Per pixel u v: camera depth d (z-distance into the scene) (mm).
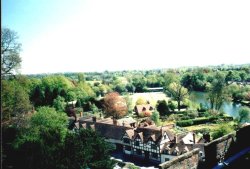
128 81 198750
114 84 183375
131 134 65000
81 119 83312
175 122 91188
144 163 58438
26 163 31188
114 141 68250
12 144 32906
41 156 31516
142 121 89000
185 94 114875
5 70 35594
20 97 37844
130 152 64500
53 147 33656
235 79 184125
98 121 78938
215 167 20469
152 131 61500
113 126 71062
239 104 128625
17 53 36344
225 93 104250
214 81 105000
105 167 35594
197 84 165375
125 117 99125
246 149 23969
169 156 55938
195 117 97625
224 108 119750
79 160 32688
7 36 34656
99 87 161250
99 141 37000
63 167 31312
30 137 34844
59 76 128750
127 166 50281
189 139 61906
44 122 44625
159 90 187250
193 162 18844
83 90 127375
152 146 59188
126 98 113375
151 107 109000
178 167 17531
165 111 103812
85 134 37219
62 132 41281
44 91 110938
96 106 114750
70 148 33031
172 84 117250
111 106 97625
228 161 21469
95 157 35781
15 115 37938
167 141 59594
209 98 107438
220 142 21719
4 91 34500
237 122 84000
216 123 90750
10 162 31594
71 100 116625
